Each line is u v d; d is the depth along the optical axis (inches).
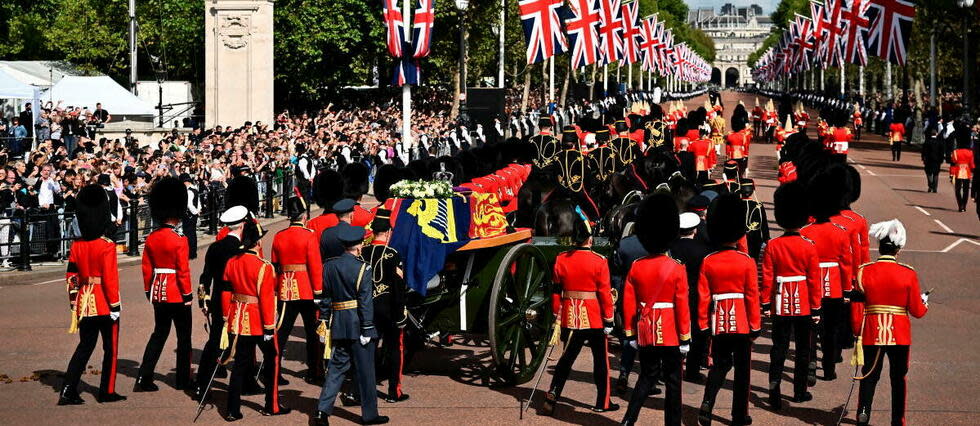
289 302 1264.8
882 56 4163.4
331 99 5940.0
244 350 1126.4
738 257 1085.1
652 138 2263.8
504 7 5964.6
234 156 2999.5
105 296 1191.6
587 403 1189.1
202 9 5585.6
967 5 4906.5
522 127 5349.4
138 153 3154.5
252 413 1157.7
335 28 5305.1
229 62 4726.9
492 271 1286.9
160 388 1270.9
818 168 1991.9
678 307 1027.9
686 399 1212.5
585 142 1978.3
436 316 1286.9
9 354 1454.2
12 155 3329.2
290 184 3275.1
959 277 2076.8
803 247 1157.7
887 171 4500.5
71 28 5551.2
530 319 1279.5
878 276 1059.3
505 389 1251.8
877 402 1204.5
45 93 4163.4
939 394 1219.2
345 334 1088.8
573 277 1112.8
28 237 2201.0
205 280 1229.7
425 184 1242.6
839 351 1393.9
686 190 1606.8
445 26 5994.1
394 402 1187.9
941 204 3341.5
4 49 6146.7
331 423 1118.4
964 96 5324.8
